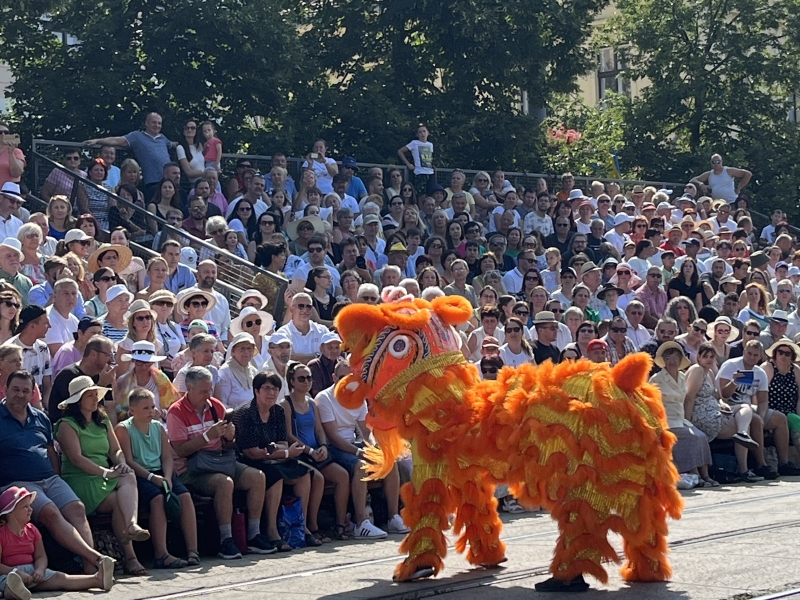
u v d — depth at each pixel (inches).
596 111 1194.0
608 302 621.3
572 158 1045.8
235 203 641.6
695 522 363.9
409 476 403.2
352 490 386.6
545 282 664.4
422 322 296.2
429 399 292.0
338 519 383.6
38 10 807.1
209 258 562.9
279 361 423.5
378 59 981.8
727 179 994.1
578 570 265.0
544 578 286.0
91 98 788.0
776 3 1127.6
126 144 652.1
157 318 429.1
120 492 324.2
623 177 1122.0
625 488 267.0
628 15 1164.5
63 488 317.4
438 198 762.8
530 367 284.0
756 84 1135.0
